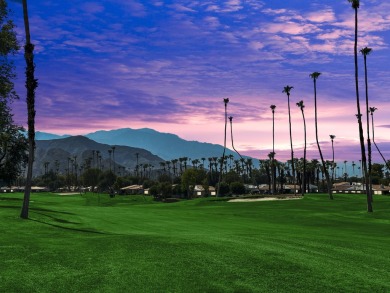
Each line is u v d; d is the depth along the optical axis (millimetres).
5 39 37188
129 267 13391
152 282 11836
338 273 13344
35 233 22391
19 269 13055
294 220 40781
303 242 19625
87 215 39688
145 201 131875
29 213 33656
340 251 17469
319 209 56344
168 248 16469
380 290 11781
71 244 17641
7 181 76062
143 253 15508
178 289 11266
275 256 15328
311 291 11438
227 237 20594
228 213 49188
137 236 20031
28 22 32562
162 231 25922
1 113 40812
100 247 16812
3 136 68125
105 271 12922
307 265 14156
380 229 32438
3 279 11938
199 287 11453
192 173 158125
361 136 52094
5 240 18844
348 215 46719
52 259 14492
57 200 102500
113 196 142250
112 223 31953
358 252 17469
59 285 11531
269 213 49406
